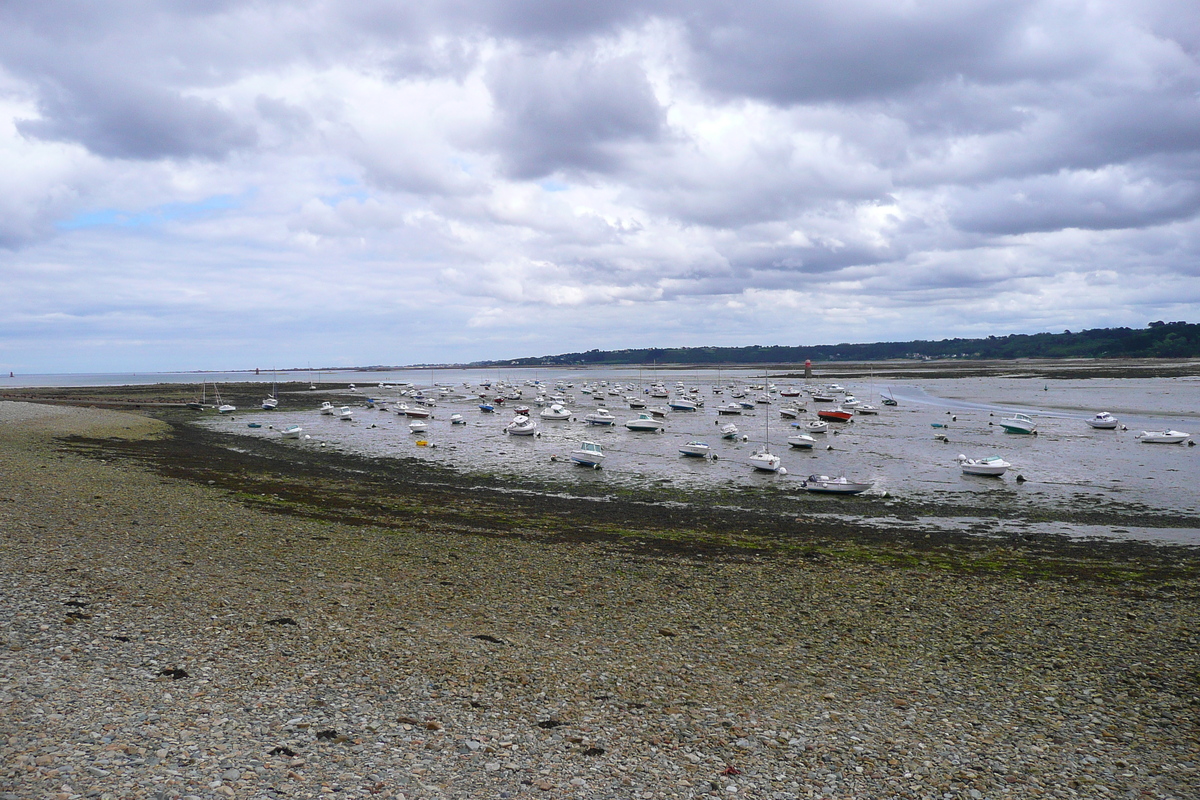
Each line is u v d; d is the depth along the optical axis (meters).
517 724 11.05
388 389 143.50
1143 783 10.20
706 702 12.27
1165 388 104.69
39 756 8.90
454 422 74.88
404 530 25.88
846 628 16.47
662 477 40.94
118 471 36.34
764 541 25.92
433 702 11.59
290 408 93.44
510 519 28.94
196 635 13.73
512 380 195.25
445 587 18.53
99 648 12.66
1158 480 38.50
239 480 36.53
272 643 13.61
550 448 54.03
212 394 123.19
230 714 10.61
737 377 192.62
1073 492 35.62
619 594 18.61
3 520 22.75
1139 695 13.20
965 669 14.23
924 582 20.50
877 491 36.38
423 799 8.81
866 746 10.95
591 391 129.12
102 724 9.91
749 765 10.23
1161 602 18.89
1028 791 9.88
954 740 11.28
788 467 44.22
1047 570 22.11
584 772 9.77
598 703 11.98
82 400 100.94
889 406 87.44
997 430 62.56
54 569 17.42
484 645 14.32
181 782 8.64
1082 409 78.88
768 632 16.05
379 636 14.43
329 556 21.22
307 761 9.47
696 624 16.42
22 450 42.66
